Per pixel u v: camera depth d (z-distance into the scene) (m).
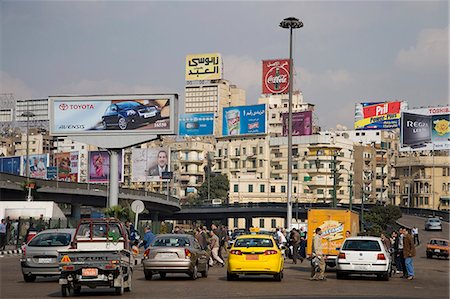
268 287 25.72
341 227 39.03
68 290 21.50
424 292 25.05
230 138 179.88
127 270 23.00
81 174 163.75
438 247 58.69
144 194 98.62
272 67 159.50
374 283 29.02
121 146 61.88
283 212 126.88
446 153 180.00
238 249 28.38
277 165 169.00
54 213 59.88
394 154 184.38
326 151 161.00
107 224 23.69
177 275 32.25
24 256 26.92
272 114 190.62
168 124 61.53
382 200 164.62
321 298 21.64
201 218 137.00
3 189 71.62
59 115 62.28
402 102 150.38
